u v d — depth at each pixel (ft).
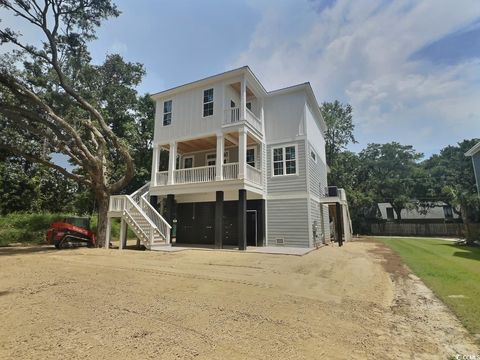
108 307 13.60
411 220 115.34
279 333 10.61
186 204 56.70
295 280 20.65
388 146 122.42
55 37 48.24
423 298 15.88
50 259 30.17
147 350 9.05
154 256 33.04
